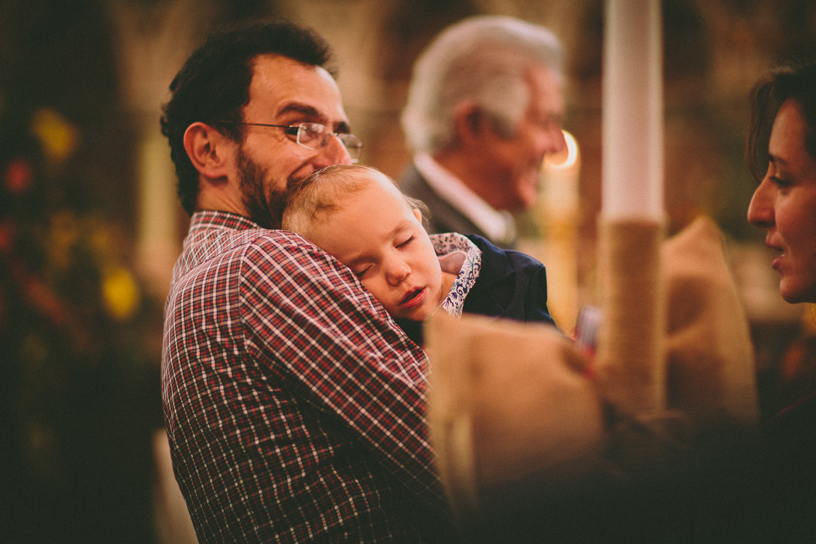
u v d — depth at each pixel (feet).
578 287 11.67
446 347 1.46
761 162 2.90
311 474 2.80
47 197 9.77
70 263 10.07
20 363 9.80
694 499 1.40
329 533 2.72
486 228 6.85
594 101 28.50
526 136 6.89
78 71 28.73
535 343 1.43
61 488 12.64
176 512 5.98
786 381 2.35
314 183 3.37
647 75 2.46
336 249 3.21
